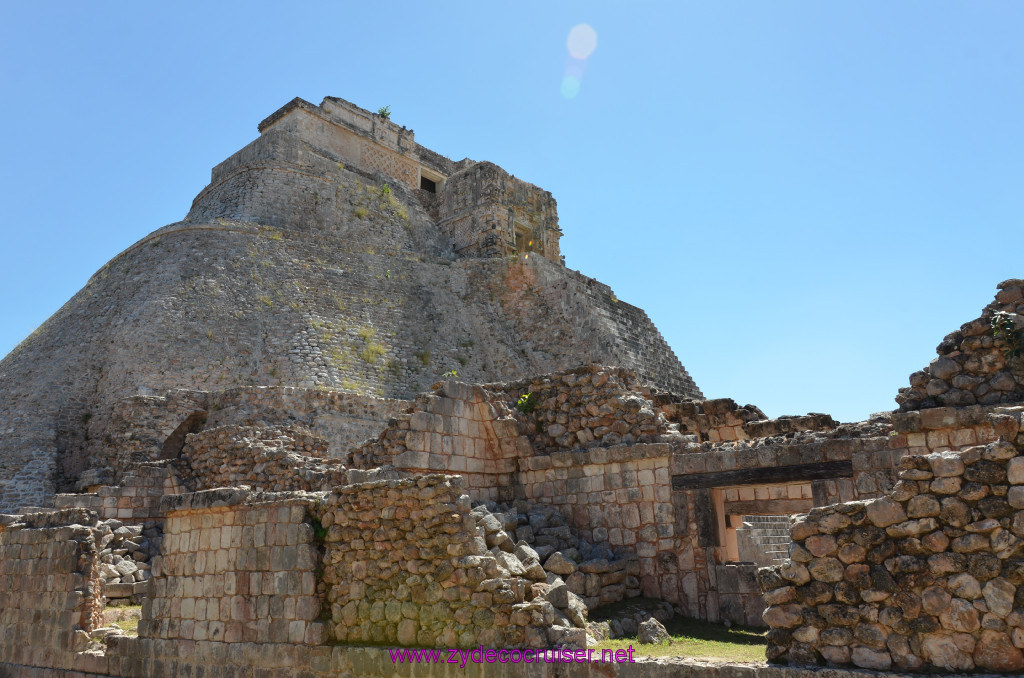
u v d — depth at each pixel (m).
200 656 10.66
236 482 18.08
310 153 48.47
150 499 17.94
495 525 9.16
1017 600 6.04
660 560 11.48
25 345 35.72
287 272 37.28
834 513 6.98
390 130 56.09
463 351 39.19
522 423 13.62
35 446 28.14
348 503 9.86
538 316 40.50
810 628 6.88
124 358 30.73
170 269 35.12
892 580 6.59
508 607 8.27
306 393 26.98
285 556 10.11
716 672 6.88
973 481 6.41
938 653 6.28
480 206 50.22
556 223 55.00
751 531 15.37
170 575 11.50
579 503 12.55
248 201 43.22
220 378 30.97
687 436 12.14
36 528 14.23
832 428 12.60
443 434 12.84
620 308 42.94
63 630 12.79
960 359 10.49
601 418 12.88
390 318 38.25
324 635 9.49
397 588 9.09
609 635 9.49
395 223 48.53
